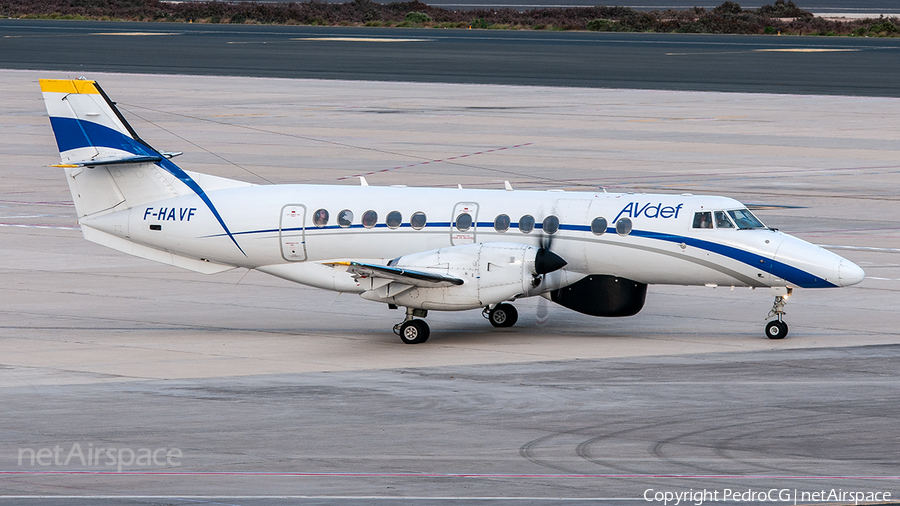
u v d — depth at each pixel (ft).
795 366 244.01
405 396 219.61
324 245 291.79
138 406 213.05
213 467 172.76
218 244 298.35
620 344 271.49
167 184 302.66
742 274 271.49
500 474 167.53
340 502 153.28
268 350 267.80
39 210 479.41
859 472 167.63
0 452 181.47
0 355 260.21
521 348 268.21
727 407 208.23
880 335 277.85
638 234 273.33
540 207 281.13
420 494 157.07
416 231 285.02
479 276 268.21
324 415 205.26
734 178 533.14
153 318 306.55
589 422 198.49
